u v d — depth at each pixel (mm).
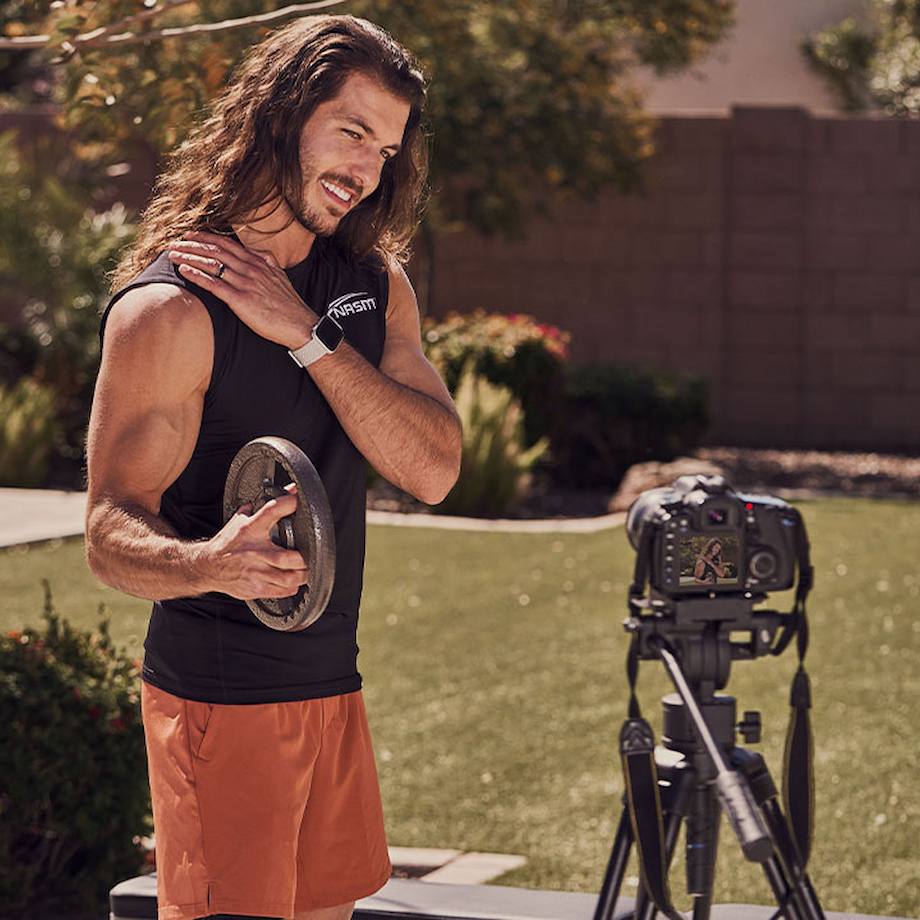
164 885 2848
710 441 16797
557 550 10562
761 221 16578
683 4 15242
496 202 14961
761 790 3084
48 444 13609
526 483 12758
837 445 16625
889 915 4902
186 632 2832
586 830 5758
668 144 16656
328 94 2775
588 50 14961
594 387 13703
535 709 7172
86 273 13664
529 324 13898
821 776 6215
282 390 2816
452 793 6156
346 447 2918
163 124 5020
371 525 11523
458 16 13250
